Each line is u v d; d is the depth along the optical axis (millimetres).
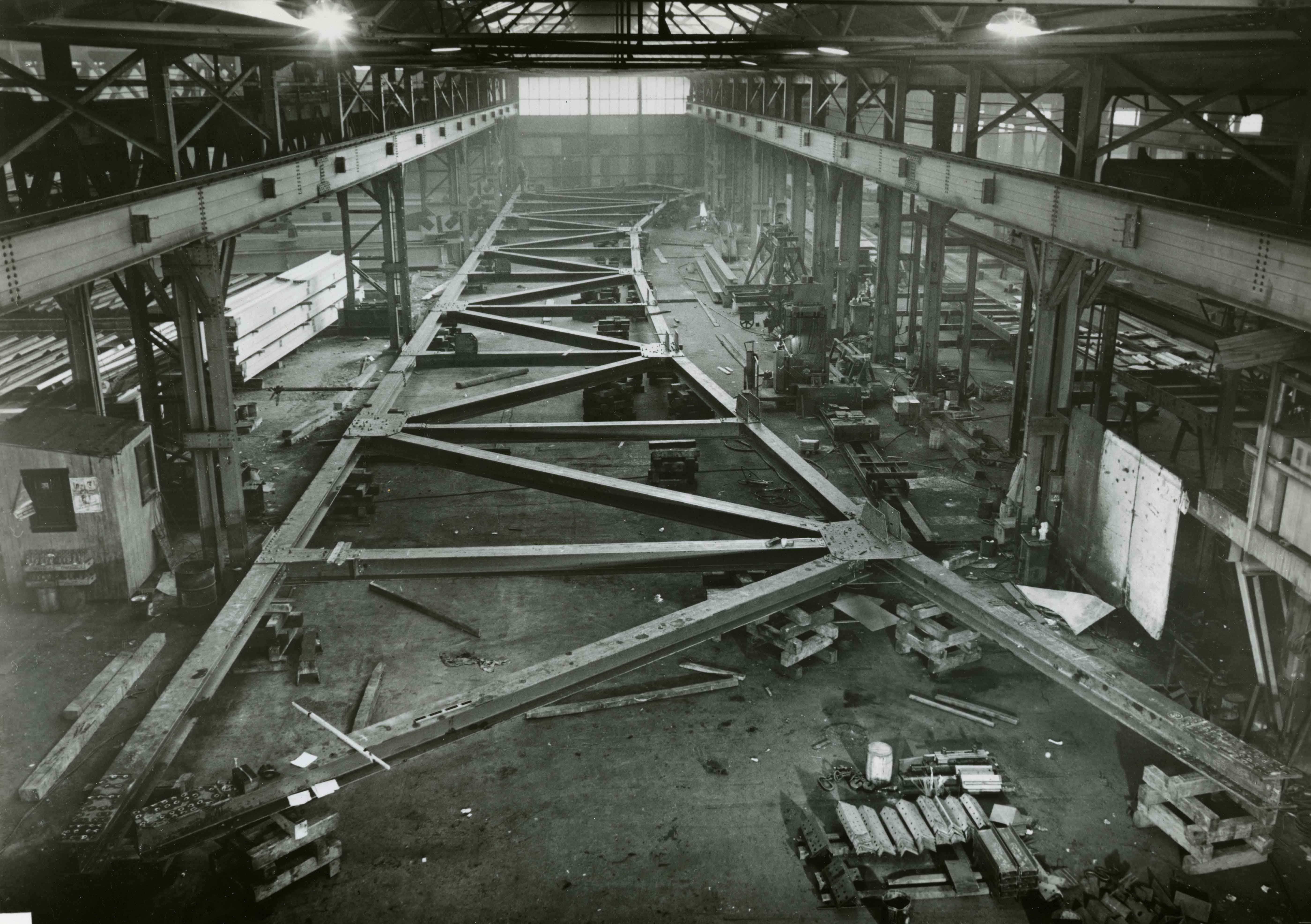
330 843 9344
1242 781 8922
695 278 39438
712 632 11156
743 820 10078
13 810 10023
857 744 11312
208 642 11633
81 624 13805
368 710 11797
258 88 18859
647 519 17656
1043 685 12578
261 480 18453
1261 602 10836
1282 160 12633
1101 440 13820
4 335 22328
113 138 13367
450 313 28969
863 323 28875
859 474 18922
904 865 9445
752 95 40844
